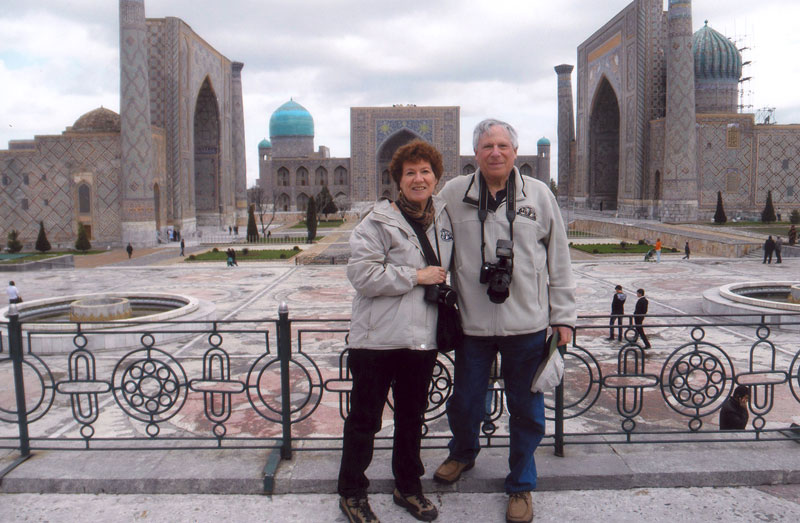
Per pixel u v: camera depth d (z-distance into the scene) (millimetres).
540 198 1875
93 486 2059
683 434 2480
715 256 16125
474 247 1832
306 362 5789
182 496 2035
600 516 1896
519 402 1888
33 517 1916
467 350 1891
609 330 7102
